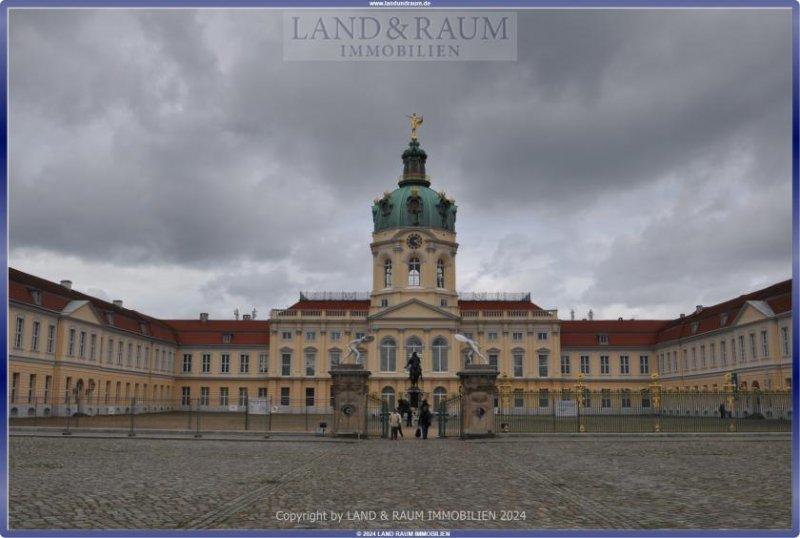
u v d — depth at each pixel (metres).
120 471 24.14
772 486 21.12
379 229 115.31
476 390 43.47
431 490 20.41
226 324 121.00
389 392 108.62
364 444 38.94
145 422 62.09
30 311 74.69
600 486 21.20
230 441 40.19
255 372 116.81
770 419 57.91
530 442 40.09
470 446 37.38
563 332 117.44
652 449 34.88
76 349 83.62
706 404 74.12
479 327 112.69
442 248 114.06
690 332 102.81
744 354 84.69
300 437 43.81
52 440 39.22
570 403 84.00
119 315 98.25
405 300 110.25
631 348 116.69
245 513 16.62
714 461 28.62
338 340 113.06
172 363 116.31
